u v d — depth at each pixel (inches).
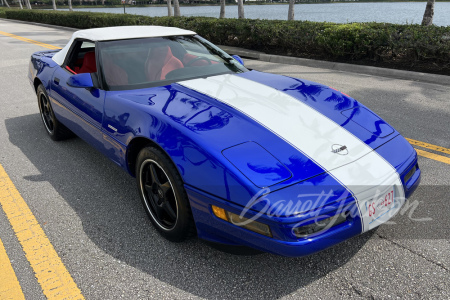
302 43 373.7
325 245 77.7
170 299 82.4
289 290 83.7
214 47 152.7
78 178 140.3
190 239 102.0
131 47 135.0
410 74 286.0
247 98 107.7
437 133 172.2
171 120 95.3
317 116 100.8
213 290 84.6
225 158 82.1
